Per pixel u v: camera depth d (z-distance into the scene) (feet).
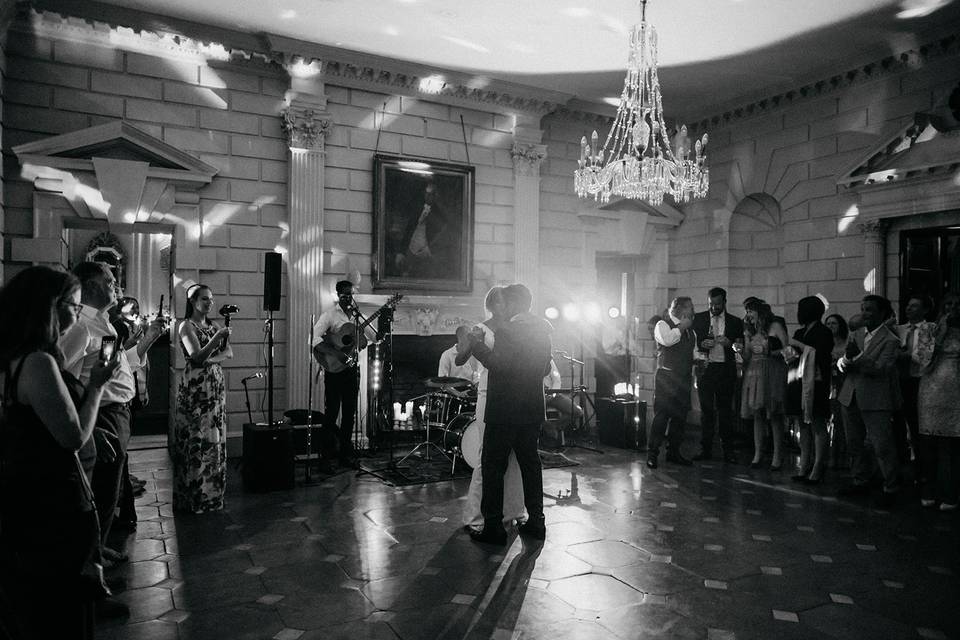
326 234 22.53
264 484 16.24
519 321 12.67
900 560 11.78
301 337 21.81
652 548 12.35
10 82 18.45
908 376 18.02
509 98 25.27
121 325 10.39
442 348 24.30
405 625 9.08
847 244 22.43
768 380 18.93
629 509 14.99
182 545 12.36
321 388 22.09
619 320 28.68
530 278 26.03
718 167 27.55
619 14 18.70
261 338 21.65
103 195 19.21
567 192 27.53
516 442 12.78
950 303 14.82
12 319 5.79
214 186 21.03
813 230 23.63
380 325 19.31
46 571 5.65
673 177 17.98
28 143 18.22
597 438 24.73
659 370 19.80
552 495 16.24
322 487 16.78
